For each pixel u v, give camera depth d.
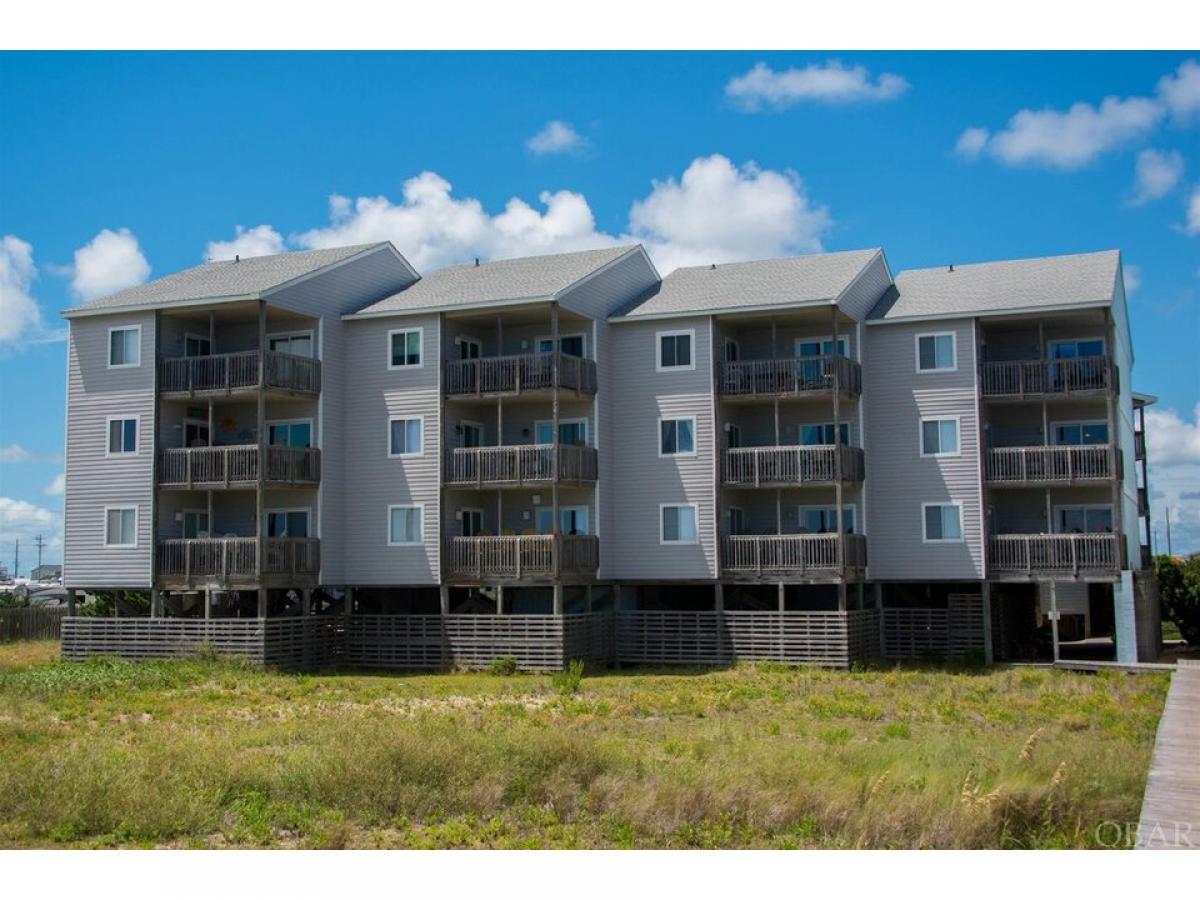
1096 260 42.50
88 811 16.42
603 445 40.84
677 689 31.80
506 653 38.31
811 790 16.61
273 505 40.69
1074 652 42.62
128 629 39.25
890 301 42.72
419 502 39.69
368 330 40.94
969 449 39.62
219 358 38.41
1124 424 44.03
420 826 16.56
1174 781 17.31
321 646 39.59
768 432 42.09
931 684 32.62
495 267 45.00
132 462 39.31
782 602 38.66
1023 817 15.48
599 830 16.12
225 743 22.05
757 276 43.06
